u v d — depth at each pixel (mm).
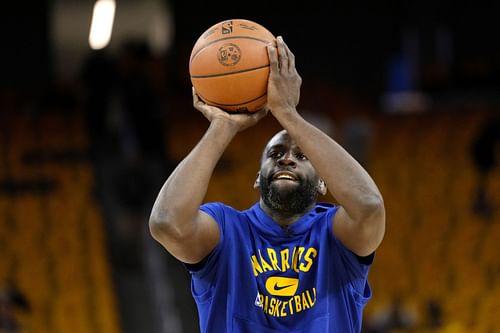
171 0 40969
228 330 6578
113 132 31469
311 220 6922
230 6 41281
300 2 41750
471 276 26016
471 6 43688
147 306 23656
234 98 6734
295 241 6820
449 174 31594
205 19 41094
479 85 42281
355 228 6484
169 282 24844
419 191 30438
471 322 23938
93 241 25531
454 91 42250
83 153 30469
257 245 6809
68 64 42031
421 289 25344
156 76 34406
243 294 6645
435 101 41844
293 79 6699
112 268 25219
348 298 6750
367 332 23469
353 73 42219
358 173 6473
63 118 33469
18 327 22109
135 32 43688
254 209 7055
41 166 29391
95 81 31094
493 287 25469
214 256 6691
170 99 35000
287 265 6723
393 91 41531
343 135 23828
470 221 28828
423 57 42844
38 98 35000
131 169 26797
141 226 25891
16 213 26672
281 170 6738
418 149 33406
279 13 41625
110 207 26953
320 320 6559
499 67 42625
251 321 6602
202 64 6766
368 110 38250
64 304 23188
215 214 6793
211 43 6785
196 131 32500
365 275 6828
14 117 33438
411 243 27516
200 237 6551
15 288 23344
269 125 34188
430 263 26547
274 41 6816
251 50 6695
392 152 33125
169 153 30594
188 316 23469
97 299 23516
